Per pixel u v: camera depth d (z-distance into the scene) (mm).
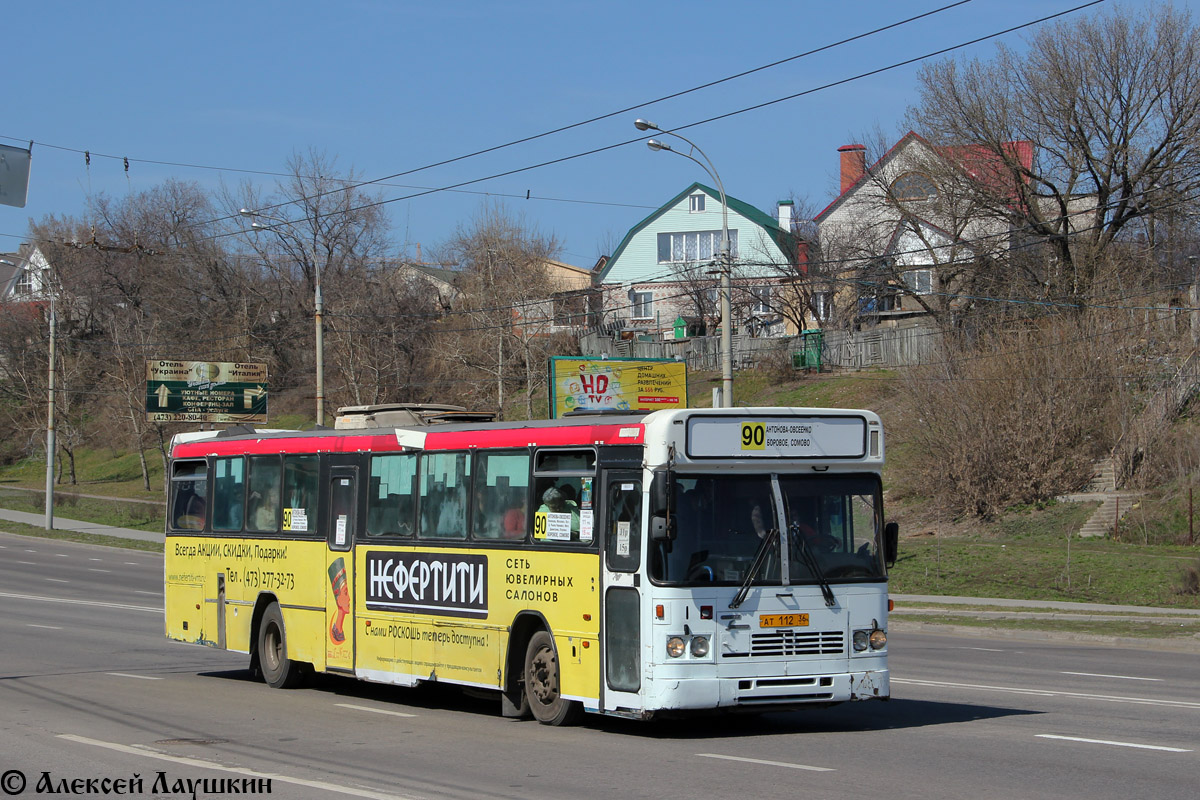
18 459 101438
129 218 94312
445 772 10805
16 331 96062
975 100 53188
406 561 15688
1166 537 37781
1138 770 10617
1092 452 44031
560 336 75562
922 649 23656
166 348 82375
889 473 49469
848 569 12961
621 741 12664
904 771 10656
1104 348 44562
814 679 12562
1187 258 52062
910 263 66125
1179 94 49344
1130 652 23062
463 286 76875
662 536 11930
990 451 43531
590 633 12969
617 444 12859
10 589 37469
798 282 71250
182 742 12680
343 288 79500
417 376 74312
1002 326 50562
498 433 14523
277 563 18156
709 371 69625
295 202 78188
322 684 18594
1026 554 36031
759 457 12695
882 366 61281
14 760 11531
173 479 21016
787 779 10312
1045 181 51969
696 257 83938
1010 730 13211
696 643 12141
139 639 25000
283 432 19156
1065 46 51062
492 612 14328
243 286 85688
